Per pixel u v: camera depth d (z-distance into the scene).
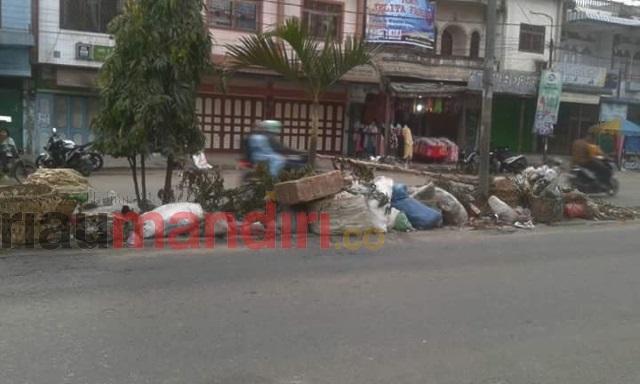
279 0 23.30
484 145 12.56
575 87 29.11
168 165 10.37
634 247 9.87
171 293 6.28
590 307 6.34
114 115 9.64
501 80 26.52
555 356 4.94
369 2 24.69
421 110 25.14
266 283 6.79
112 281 6.70
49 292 6.22
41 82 20.86
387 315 5.80
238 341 4.99
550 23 29.59
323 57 11.23
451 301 6.35
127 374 4.30
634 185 21.72
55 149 16.50
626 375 4.60
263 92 24.30
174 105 9.73
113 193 12.26
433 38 25.95
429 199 11.34
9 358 4.52
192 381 4.21
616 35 32.84
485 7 28.30
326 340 5.08
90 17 20.80
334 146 25.88
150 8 9.57
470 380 4.40
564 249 9.50
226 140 24.08
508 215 11.79
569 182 17.34
